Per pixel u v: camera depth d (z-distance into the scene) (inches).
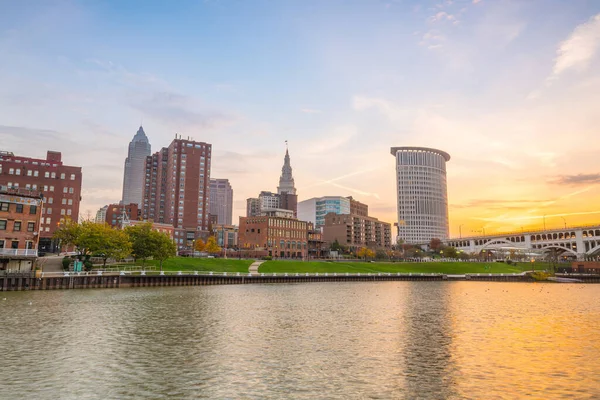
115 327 1578.5
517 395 887.7
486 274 6067.9
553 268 7337.6
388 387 928.3
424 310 2295.8
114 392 879.1
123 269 3841.0
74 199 5999.0
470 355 1224.8
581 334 1593.3
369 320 1884.8
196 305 2287.2
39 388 895.1
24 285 2864.2
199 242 7568.9
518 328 1727.4
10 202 3307.1
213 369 1048.2
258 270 5098.4
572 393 901.2
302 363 1112.2
